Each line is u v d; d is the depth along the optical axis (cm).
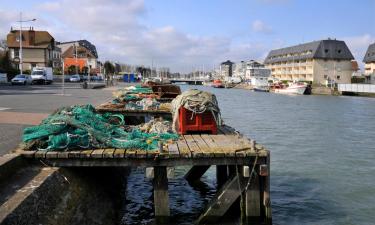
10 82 6056
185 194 1359
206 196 1342
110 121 1516
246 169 984
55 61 10275
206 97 1300
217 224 1034
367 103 6731
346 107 5775
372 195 1446
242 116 4172
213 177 1554
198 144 1084
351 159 2056
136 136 1178
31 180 832
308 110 5141
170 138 1172
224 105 5766
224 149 1014
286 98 7994
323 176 1695
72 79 7569
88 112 1257
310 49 12725
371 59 12538
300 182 1594
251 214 1010
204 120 1281
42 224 726
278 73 14875
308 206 1319
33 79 5912
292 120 3866
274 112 4738
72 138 991
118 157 961
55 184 866
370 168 1859
